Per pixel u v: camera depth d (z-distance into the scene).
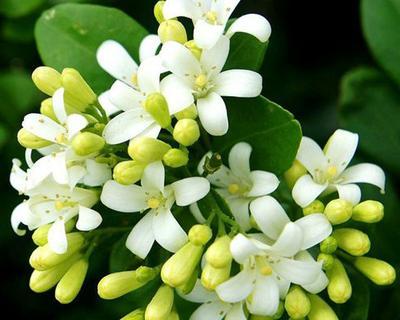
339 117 0.39
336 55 0.43
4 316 0.42
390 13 0.39
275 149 0.34
